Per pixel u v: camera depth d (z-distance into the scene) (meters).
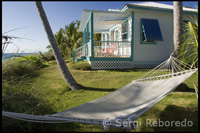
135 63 11.04
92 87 6.27
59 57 5.91
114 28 14.98
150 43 11.18
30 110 3.49
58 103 4.59
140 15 10.87
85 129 3.22
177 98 4.82
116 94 3.84
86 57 12.01
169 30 11.53
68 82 5.98
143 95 3.63
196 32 3.96
